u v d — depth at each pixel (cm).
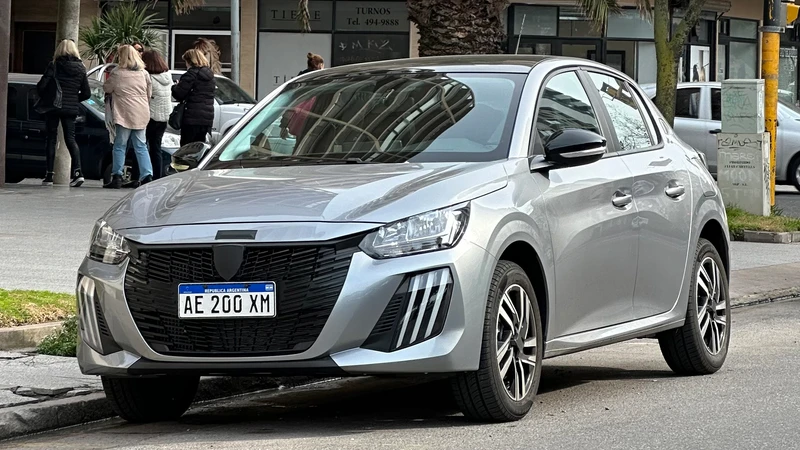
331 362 623
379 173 688
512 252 703
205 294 634
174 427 711
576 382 850
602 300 766
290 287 626
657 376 871
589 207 751
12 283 1139
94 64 3244
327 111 791
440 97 773
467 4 1552
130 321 650
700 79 3834
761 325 1120
